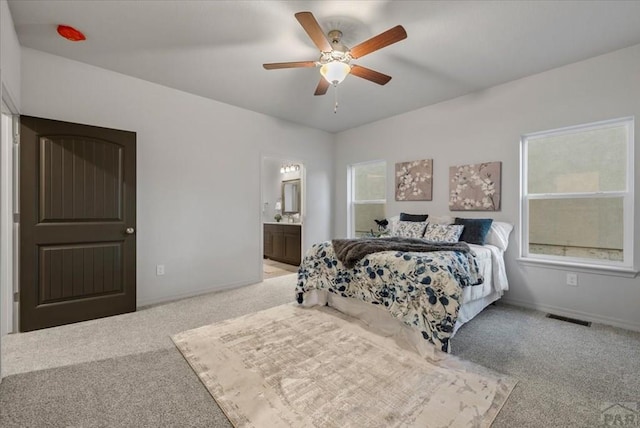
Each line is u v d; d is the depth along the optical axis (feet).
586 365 6.38
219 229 12.55
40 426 4.60
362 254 8.20
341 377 5.81
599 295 8.88
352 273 8.48
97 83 9.59
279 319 8.79
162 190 11.01
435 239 10.71
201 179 12.00
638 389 5.53
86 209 9.00
